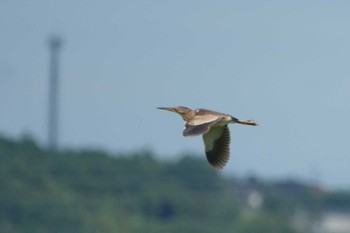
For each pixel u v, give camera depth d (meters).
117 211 103.44
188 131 21.38
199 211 105.81
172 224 103.75
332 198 121.25
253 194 126.06
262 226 103.19
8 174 104.94
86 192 106.56
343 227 118.06
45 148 110.38
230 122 22.30
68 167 108.00
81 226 100.44
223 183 109.25
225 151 24.33
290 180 128.75
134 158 110.62
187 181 108.19
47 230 99.56
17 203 100.19
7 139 109.06
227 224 105.94
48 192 103.88
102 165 108.56
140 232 101.19
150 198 106.12
